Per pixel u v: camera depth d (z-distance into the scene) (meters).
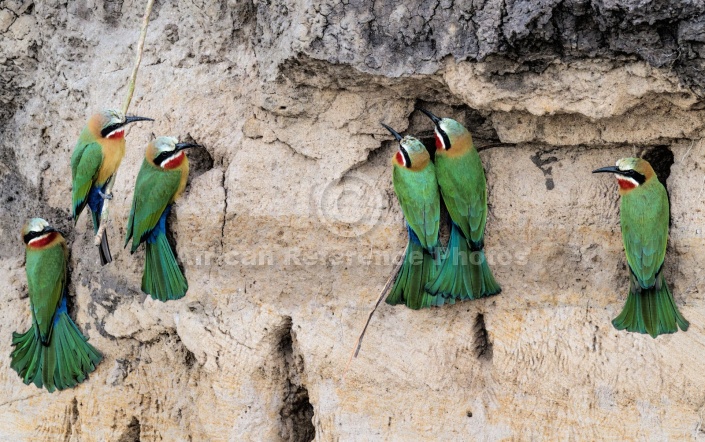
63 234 10.75
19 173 11.07
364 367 9.52
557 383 9.11
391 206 9.38
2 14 10.67
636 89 8.27
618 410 8.94
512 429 9.25
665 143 8.83
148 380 10.38
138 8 10.28
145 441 10.40
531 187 9.16
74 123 10.60
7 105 11.10
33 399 10.75
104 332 10.43
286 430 10.00
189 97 9.88
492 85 8.52
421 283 9.18
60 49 10.56
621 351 8.95
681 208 8.76
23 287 11.19
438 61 8.54
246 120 9.59
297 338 9.63
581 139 8.91
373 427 9.52
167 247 9.64
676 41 7.91
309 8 8.62
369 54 8.66
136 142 10.10
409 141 9.00
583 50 8.14
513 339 9.24
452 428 9.39
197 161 9.97
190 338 9.84
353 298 9.56
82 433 10.61
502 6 8.20
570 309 9.12
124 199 10.11
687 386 8.77
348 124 9.30
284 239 9.54
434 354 9.41
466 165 8.94
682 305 8.77
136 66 9.18
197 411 10.02
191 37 9.93
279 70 9.01
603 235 9.03
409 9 8.49
